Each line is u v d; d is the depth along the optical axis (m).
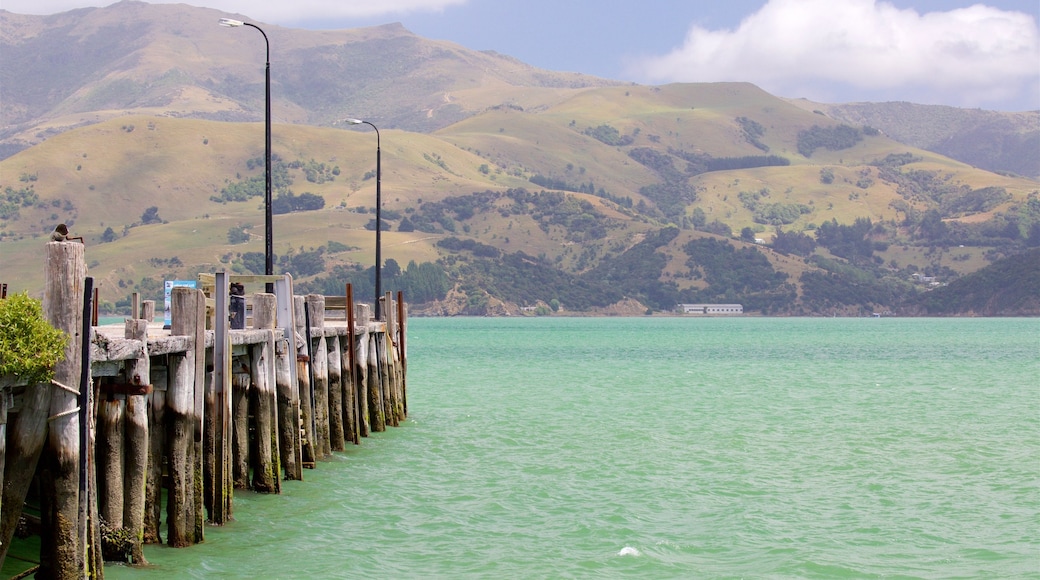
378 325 35.62
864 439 35.78
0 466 11.88
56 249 12.85
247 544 18.73
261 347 21.66
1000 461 30.73
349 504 23.09
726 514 23.00
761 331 175.38
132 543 15.67
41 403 12.71
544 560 18.92
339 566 18.05
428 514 22.56
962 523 22.30
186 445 16.97
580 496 25.00
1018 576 18.19
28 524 15.49
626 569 18.41
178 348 16.58
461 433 36.44
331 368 29.45
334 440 29.48
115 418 15.23
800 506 23.98
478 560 18.84
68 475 12.90
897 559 19.30
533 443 34.16
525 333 159.38
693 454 32.03
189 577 16.11
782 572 18.34
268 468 22.08
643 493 25.44
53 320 12.82
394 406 37.00
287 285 23.78
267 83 31.80
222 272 18.61
